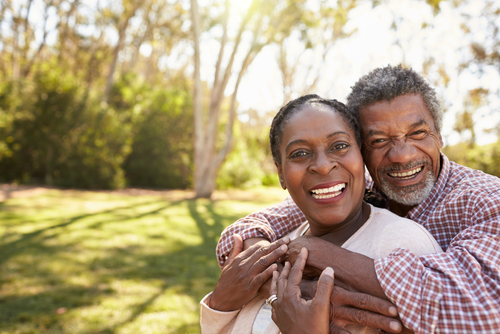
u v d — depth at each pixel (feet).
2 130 44.55
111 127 46.70
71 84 45.19
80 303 13.43
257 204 40.57
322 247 3.61
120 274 16.44
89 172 44.93
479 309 2.81
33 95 44.52
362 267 3.28
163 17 63.87
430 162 4.33
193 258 19.20
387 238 3.45
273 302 3.59
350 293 3.20
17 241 20.59
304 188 3.74
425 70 46.11
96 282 15.40
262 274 3.88
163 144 51.72
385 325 3.01
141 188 50.29
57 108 44.52
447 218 4.04
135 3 55.52
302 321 3.19
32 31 63.62
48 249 19.44
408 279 3.04
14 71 62.69
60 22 63.00
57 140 44.57
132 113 52.37
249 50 40.50
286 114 3.94
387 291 3.05
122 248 20.33
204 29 44.88
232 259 4.52
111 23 60.54
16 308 12.89
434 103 4.34
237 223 4.92
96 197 38.83
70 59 70.44
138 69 98.68
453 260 3.17
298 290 3.41
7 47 68.28
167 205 36.11
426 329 2.89
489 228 3.35
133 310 13.06
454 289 2.93
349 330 3.35
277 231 4.97
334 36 54.08
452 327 2.85
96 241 21.36
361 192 3.79
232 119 43.57
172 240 22.54
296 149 3.71
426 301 2.93
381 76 4.32
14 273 15.97
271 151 4.31
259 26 40.29
